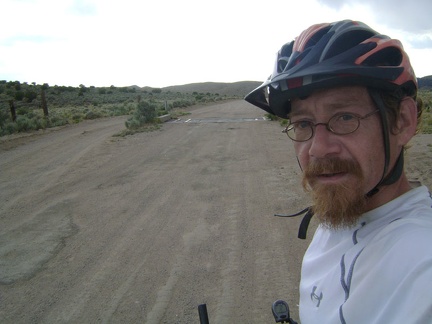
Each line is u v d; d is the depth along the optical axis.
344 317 0.87
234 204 6.32
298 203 6.14
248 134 14.88
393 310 0.75
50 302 3.70
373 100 0.98
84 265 4.44
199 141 13.48
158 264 4.36
